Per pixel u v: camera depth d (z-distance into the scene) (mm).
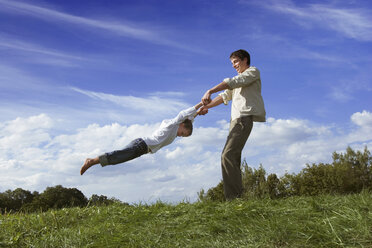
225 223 3404
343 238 2615
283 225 3008
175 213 4180
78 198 14914
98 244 3260
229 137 5113
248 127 5051
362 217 2893
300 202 3979
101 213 4742
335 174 15500
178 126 4812
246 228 3146
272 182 14469
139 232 3527
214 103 5734
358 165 17641
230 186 4938
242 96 5199
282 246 2645
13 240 3668
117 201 5547
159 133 4660
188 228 3494
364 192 4035
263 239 2789
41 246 3426
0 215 4934
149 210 4512
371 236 2562
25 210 5289
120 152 4406
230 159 4957
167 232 3422
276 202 4176
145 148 4531
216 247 2809
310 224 2982
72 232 3791
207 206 4188
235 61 5488
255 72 5090
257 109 5113
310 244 2623
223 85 5043
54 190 14742
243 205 3879
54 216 4547
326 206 3521
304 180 15305
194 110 4961
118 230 3719
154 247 3049
